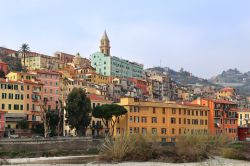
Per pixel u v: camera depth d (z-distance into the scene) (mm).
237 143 132125
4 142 104375
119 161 84438
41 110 162125
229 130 176250
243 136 181750
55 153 107875
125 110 139000
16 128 153000
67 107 138125
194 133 113125
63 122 157000
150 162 82875
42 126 153875
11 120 152125
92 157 101188
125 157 86125
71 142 117500
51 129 155250
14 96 157250
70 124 137625
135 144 90688
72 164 81125
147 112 145500
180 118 153875
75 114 136875
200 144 96812
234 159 94375
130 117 141000
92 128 150125
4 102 154375
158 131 146625
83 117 137500
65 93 195125
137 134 93438
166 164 79500
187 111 157500
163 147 96562
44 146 111188
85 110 138125
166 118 149625
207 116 166625
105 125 146375
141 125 143250
